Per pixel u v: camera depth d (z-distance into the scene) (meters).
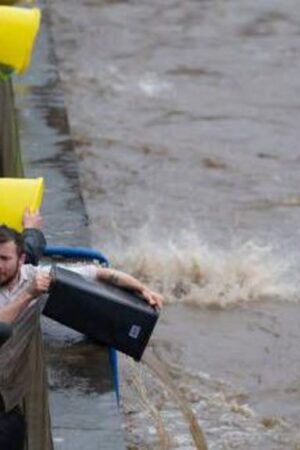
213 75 36.94
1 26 22.59
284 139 32.84
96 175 30.62
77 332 19.25
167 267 26.05
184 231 27.77
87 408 18.09
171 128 33.38
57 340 19.16
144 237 27.34
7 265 16.81
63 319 18.16
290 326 24.59
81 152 31.73
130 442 20.64
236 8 41.84
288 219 28.69
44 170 26.20
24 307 16.61
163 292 25.56
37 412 17.55
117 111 34.34
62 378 18.58
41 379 17.64
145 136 32.81
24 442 16.92
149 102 35.00
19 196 18.94
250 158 31.70
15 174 25.84
